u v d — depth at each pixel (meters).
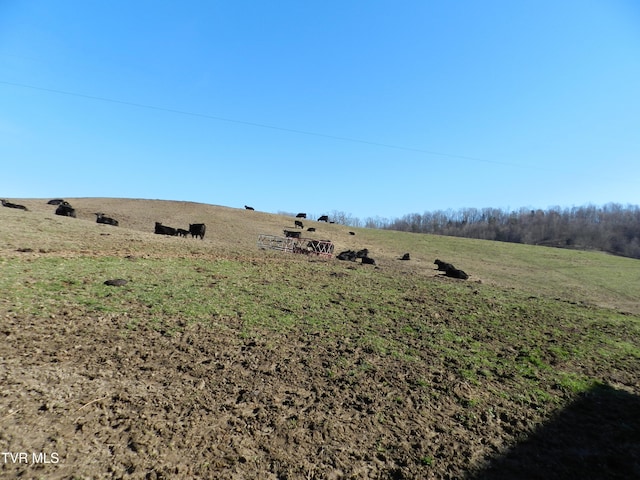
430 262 34.81
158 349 7.34
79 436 4.70
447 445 5.28
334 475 4.53
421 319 11.02
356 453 4.95
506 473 4.82
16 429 4.67
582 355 9.12
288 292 12.98
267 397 6.04
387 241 50.12
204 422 5.24
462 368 7.76
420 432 5.53
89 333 7.70
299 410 5.77
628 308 20.83
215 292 11.95
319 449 4.96
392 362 7.77
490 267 35.66
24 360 6.32
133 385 5.98
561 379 7.63
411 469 4.76
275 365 7.18
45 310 8.61
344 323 10.02
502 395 6.79
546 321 12.10
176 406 5.54
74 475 4.08
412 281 17.88
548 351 9.18
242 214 56.38
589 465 5.08
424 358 8.13
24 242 16.03
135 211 46.78
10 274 11.03
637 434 5.85
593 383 7.59
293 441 5.05
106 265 14.01
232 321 9.31
